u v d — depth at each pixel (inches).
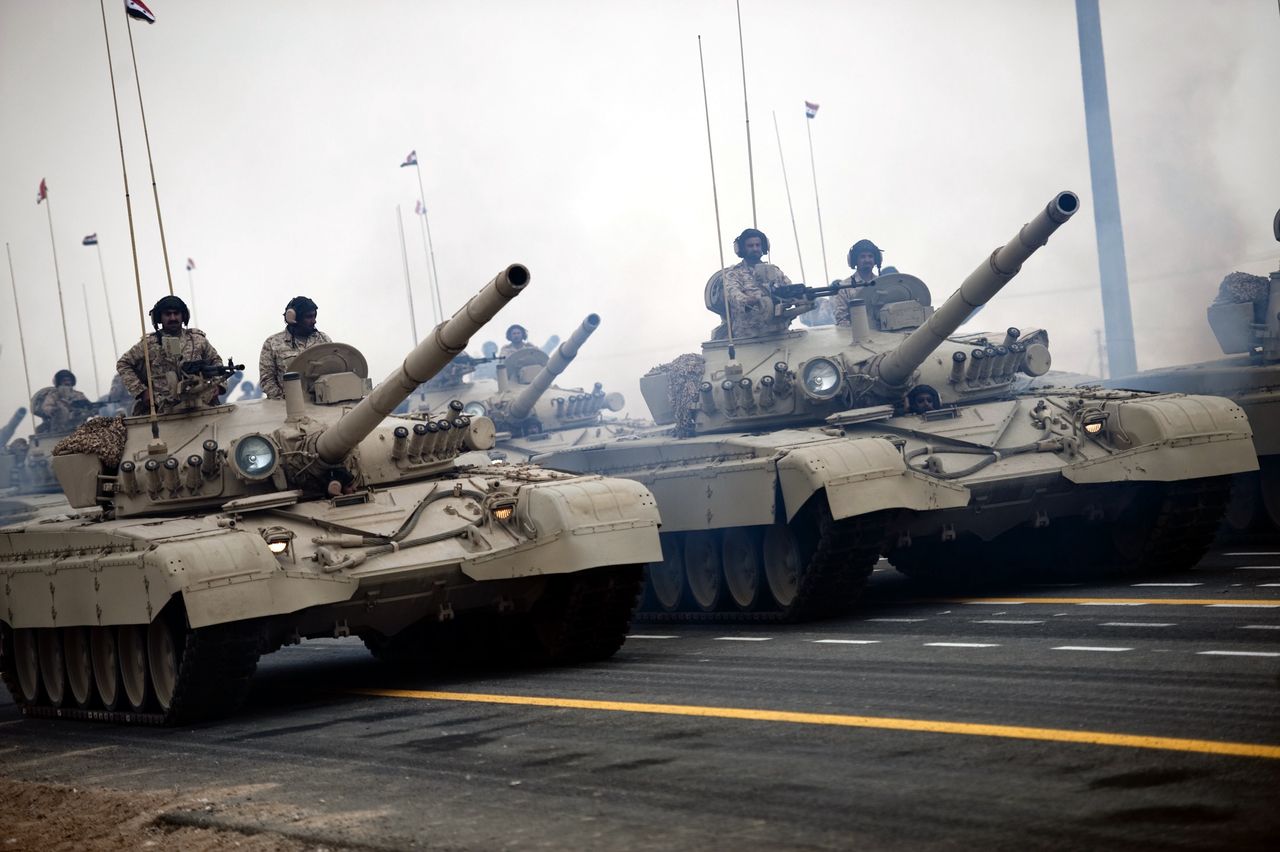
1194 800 361.7
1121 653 580.7
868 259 1038.4
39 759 636.7
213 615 655.8
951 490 820.6
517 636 810.8
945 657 621.9
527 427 1519.4
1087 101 1467.8
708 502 883.4
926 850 343.0
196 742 626.5
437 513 759.1
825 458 801.6
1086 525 949.2
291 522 739.4
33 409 1521.9
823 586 821.9
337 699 714.2
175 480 761.0
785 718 517.3
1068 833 344.8
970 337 993.5
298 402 793.6
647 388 1093.1
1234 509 1085.8
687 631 872.3
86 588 717.9
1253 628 612.1
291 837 413.7
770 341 994.7
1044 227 792.9
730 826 379.9
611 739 514.6
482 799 439.2
